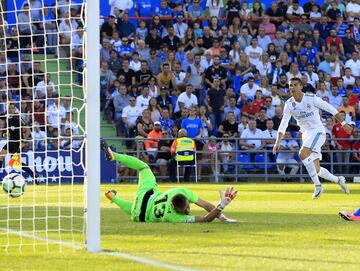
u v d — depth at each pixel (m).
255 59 64.50
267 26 66.75
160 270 14.16
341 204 32.91
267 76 64.31
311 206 31.67
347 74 65.44
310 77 65.06
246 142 59.06
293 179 59.69
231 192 22.95
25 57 58.50
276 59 65.00
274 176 58.47
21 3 60.78
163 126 58.22
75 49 60.25
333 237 19.47
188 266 14.63
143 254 16.31
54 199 35.56
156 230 21.03
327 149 60.03
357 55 67.00
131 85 60.69
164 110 58.34
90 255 16.20
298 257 15.91
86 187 17.06
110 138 56.19
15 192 31.81
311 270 14.27
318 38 67.06
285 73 64.25
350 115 62.72
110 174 55.41
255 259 15.60
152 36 63.62
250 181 59.22
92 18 17.23
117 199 24.33
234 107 61.09
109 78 61.22
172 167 56.34
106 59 61.69
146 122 58.19
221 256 16.00
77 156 50.75
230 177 58.41
